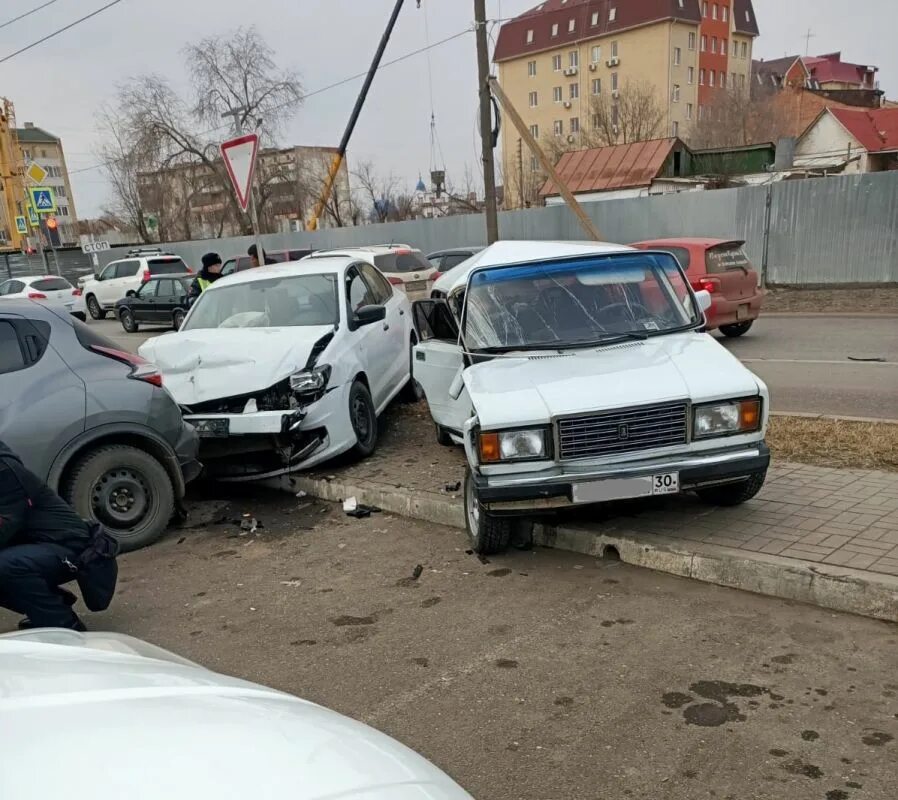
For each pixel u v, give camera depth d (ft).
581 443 13.96
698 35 247.09
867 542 13.89
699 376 14.56
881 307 50.29
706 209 66.49
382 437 26.04
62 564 12.78
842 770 8.84
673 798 8.55
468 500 16.43
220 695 5.99
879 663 11.01
